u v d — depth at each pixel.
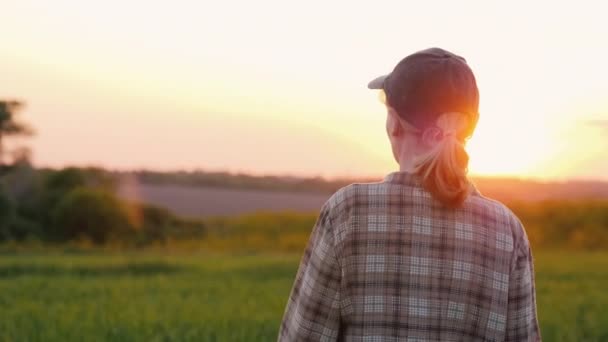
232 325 10.00
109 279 16.53
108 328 9.75
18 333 9.51
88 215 37.81
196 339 9.10
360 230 2.86
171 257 22.23
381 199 2.88
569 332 9.67
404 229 2.84
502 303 2.88
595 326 10.22
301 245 33.97
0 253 26.67
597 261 20.44
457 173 2.79
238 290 14.45
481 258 2.86
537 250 29.88
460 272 2.83
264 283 15.68
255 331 9.41
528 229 34.94
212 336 9.27
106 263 18.84
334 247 2.87
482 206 2.92
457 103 2.82
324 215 2.93
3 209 37.94
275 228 40.50
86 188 39.53
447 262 2.83
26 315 11.07
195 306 12.08
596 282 15.89
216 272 17.83
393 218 2.85
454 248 2.84
